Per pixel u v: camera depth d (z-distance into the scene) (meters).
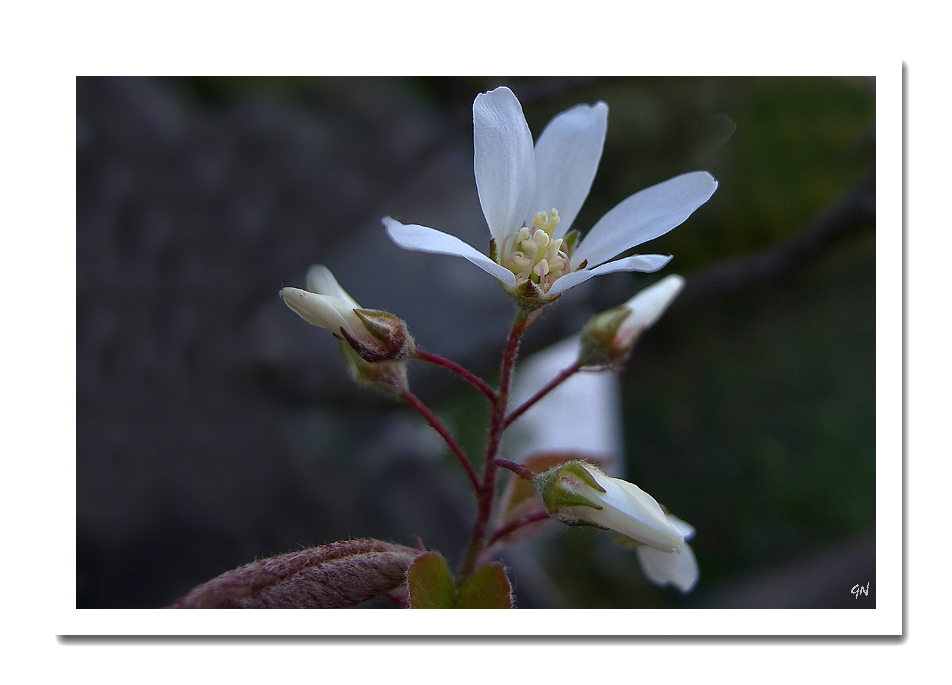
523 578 0.35
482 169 0.20
